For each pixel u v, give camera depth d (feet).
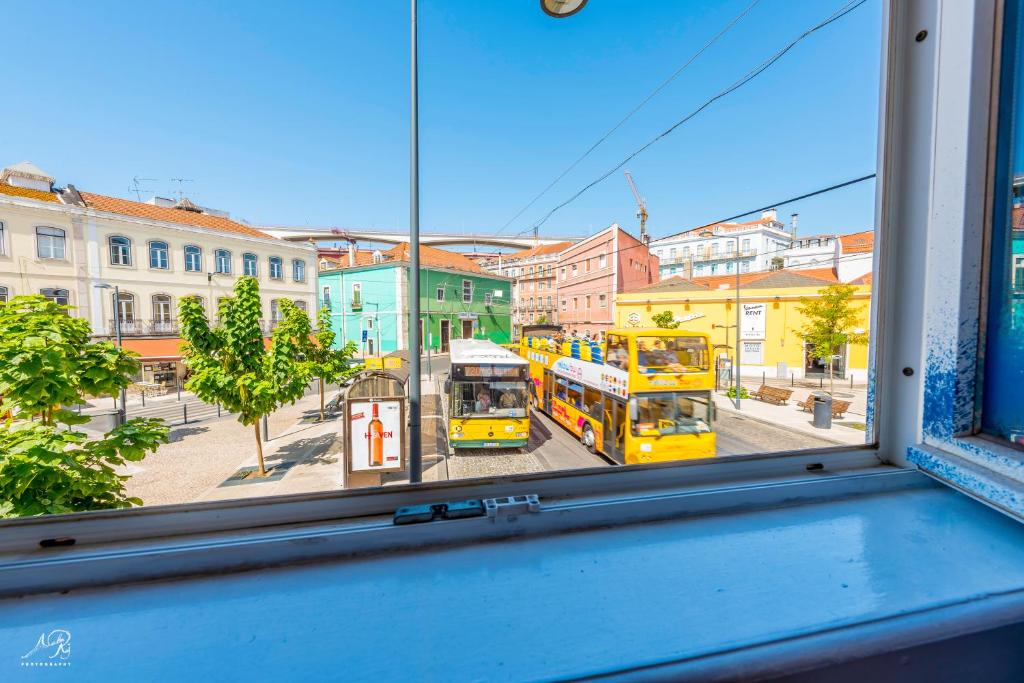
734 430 44.52
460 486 3.83
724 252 211.00
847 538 3.63
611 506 3.83
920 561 3.30
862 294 70.95
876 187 4.70
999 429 3.82
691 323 90.89
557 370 45.57
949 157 3.98
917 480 4.54
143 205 34.35
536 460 34.65
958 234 3.89
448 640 2.53
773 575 3.14
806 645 2.45
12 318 11.03
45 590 2.91
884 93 4.54
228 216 62.54
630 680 2.20
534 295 204.03
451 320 143.84
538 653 2.42
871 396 4.90
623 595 2.93
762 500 4.17
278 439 40.40
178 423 48.08
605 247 112.68
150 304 32.63
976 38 3.72
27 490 9.38
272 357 30.17
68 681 2.22
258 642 2.51
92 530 3.21
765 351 83.56
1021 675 2.92
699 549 3.48
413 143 21.44
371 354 132.57
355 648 2.47
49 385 10.87
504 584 3.04
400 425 26.58
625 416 28.22
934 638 2.60
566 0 8.92
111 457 10.89
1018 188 3.76
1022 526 3.80
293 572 3.16
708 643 2.47
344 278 136.36
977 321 3.91
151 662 2.35
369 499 3.69
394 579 3.10
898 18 4.41
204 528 3.37
